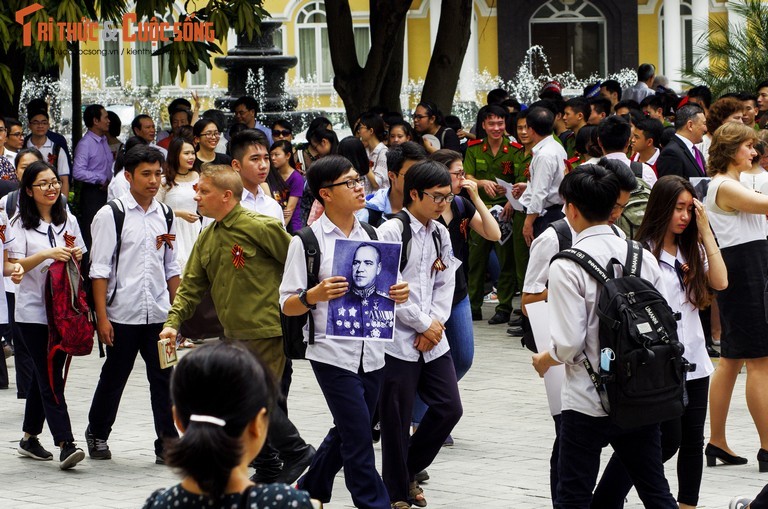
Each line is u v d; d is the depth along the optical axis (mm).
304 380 15203
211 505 4379
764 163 13336
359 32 52938
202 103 50688
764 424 10758
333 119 48531
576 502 7656
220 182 9969
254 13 20969
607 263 7566
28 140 21156
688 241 8898
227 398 4320
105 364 11398
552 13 52469
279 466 10203
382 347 8898
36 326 11320
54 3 18953
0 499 10227
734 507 8992
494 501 9969
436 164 9445
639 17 52406
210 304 12836
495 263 20000
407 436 9406
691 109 15016
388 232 9367
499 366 15852
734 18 46938
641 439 7672
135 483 10734
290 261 8805
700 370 8867
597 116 20000
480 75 52688
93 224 11250
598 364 7535
